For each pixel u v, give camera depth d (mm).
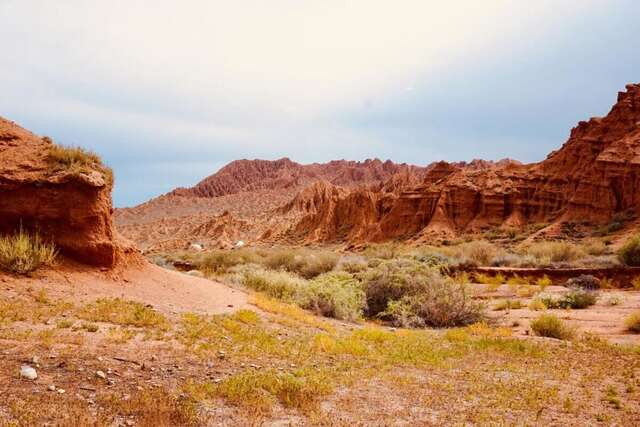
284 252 37250
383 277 18812
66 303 9977
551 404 7043
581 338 13594
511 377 8648
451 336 12969
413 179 132250
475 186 77000
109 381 6070
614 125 70438
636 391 7941
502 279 29359
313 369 8047
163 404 5375
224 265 36688
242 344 9422
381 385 7500
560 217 65562
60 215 12594
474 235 68938
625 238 50906
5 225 12258
